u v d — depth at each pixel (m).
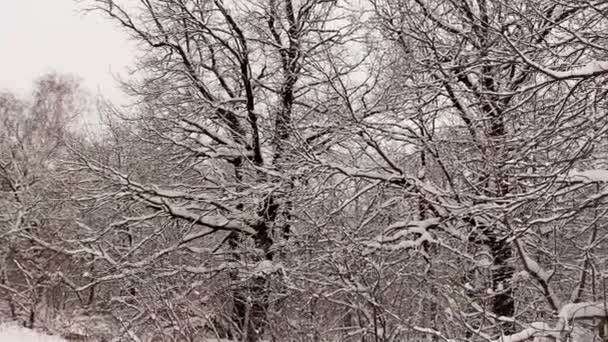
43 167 18.92
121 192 12.93
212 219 13.30
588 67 6.30
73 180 14.34
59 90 32.84
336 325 8.68
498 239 7.69
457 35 9.09
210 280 12.52
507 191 8.46
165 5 13.94
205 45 14.46
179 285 11.02
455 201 9.41
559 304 7.30
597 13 7.09
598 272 7.06
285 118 12.53
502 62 7.61
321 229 9.88
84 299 14.86
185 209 13.35
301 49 12.33
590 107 7.04
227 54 14.41
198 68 14.42
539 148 7.67
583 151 6.95
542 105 8.05
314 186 10.62
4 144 19.50
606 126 6.82
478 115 9.12
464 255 8.80
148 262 12.59
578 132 6.98
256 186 12.07
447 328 7.00
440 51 9.34
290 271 10.65
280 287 10.98
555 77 6.41
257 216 12.77
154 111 14.19
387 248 9.00
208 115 14.16
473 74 9.67
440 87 9.05
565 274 8.24
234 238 13.98
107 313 13.49
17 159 18.81
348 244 9.31
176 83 14.32
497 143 8.51
